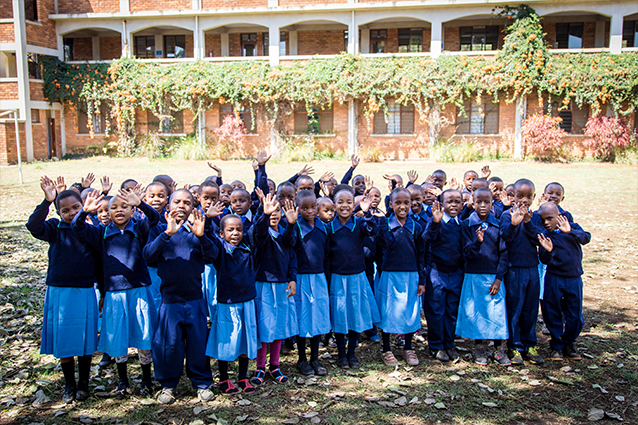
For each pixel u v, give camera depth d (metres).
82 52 26.58
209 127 24.55
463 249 4.70
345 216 4.55
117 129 25.00
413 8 22.48
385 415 3.65
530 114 22.62
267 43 25.98
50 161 23.09
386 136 23.48
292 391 4.04
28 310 5.71
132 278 3.94
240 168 19.38
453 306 4.75
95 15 23.66
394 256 4.61
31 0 23.62
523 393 3.99
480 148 22.78
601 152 21.69
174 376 3.83
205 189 4.49
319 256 4.46
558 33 24.03
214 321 4.02
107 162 22.30
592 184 15.27
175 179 16.11
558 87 21.08
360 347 5.05
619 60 20.81
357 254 4.57
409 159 23.42
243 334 3.97
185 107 23.39
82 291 3.88
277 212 4.18
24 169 19.70
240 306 3.97
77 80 23.66
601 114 21.75
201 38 23.92
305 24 25.19
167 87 23.17
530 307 4.58
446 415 3.65
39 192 14.32
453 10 22.30
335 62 22.44
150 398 3.88
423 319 5.87
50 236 3.83
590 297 6.18
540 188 14.45
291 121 24.12
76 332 3.81
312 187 5.30
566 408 3.74
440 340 4.70
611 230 9.69
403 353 4.88
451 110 23.02
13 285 6.52
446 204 4.79
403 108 23.47
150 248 3.73
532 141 21.61
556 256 4.61
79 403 3.82
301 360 4.45
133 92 23.44
